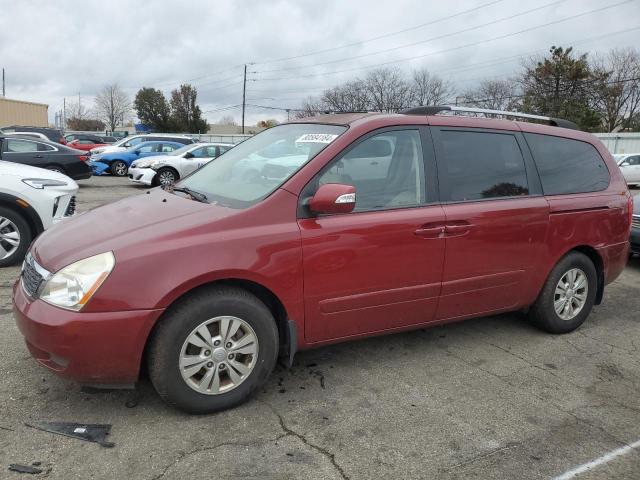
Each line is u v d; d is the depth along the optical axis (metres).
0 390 3.12
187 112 70.38
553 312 4.25
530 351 4.03
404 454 2.68
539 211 3.95
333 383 3.40
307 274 3.06
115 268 2.66
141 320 2.66
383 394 3.28
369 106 49.03
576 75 38.78
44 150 13.59
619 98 42.91
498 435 2.88
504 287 3.91
